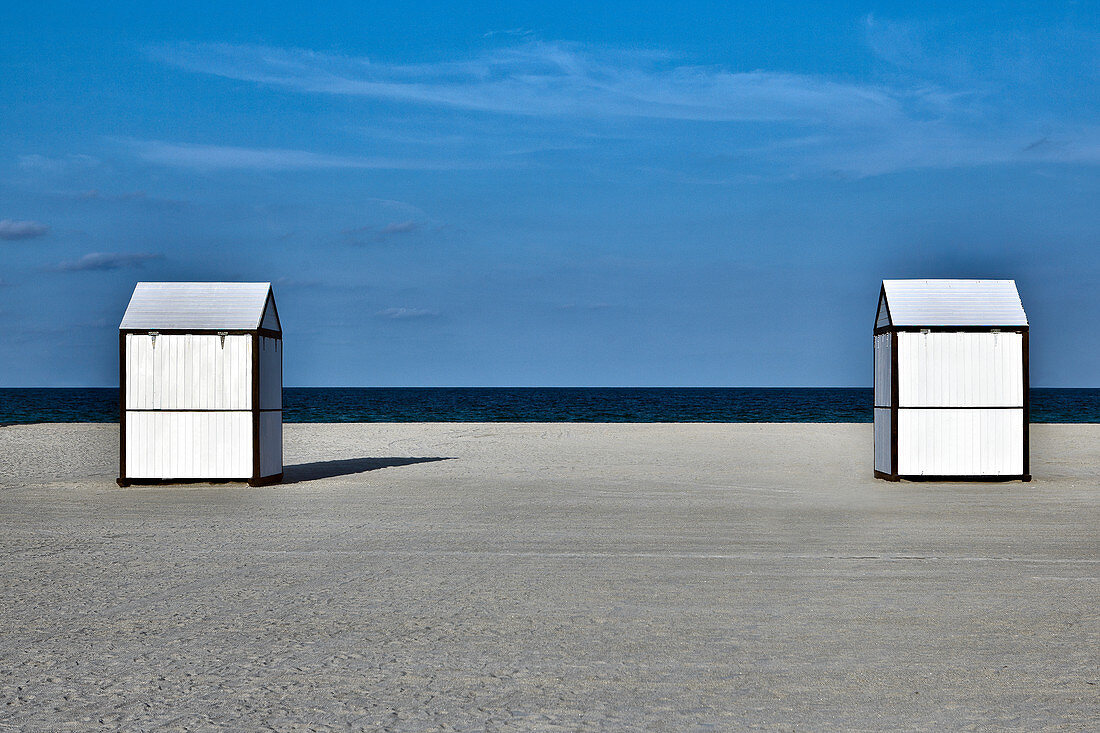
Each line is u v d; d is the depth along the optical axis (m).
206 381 19.86
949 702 6.23
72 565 11.00
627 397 141.75
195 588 9.70
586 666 7.00
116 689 6.52
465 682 6.64
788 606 8.85
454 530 13.62
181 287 20.47
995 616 8.46
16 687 6.58
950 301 20.70
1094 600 9.07
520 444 32.41
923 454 20.36
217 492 18.69
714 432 39.50
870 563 10.99
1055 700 6.26
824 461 25.67
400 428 43.12
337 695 6.38
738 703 6.21
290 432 40.03
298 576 10.31
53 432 40.25
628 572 10.49
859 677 6.75
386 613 8.62
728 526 13.98
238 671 6.91
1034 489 18.97
